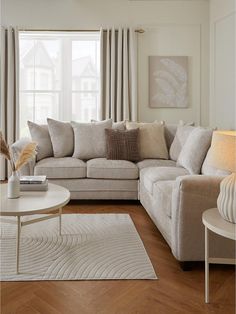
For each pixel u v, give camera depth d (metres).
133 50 4.87
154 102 5.03
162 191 2.46
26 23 4.89
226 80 4.40
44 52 5.12
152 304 1.69
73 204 3.70
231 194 1.60
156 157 3.95
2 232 2.70
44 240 2.54
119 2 4.91
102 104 4.95
